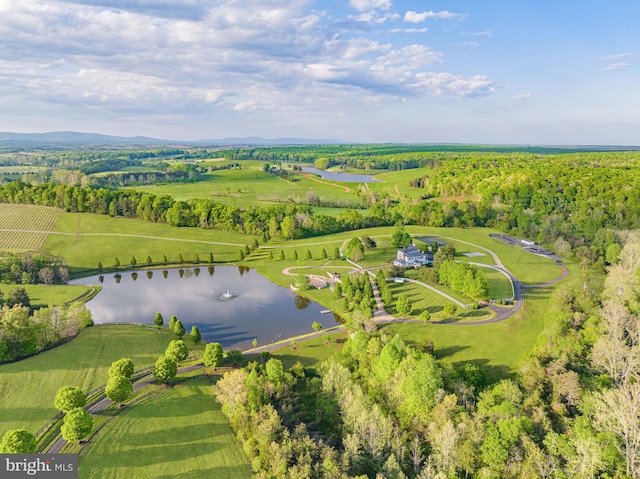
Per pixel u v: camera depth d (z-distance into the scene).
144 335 118.50
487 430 67.50
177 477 69.06
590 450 59.56
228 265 197.12
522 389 82.62
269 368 90.25
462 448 66.00
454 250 179.88
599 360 80.44
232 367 104.38
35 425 79.19
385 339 100.19
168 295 160.50
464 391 80.56
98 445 75.31
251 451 71.88
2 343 97.69
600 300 101.12
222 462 72.31
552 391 79.69
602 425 66.00
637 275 113.69
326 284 163.62
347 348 104.94
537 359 86.94
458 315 128.50
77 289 159.62
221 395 86.38
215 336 125.19
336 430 79.25
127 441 76.62
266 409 76.88
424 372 79.69
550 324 96.19
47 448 74.00
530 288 149.25
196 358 108.81
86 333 116.88
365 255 192.12
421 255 177.38
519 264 174.62
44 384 91.56
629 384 74.25
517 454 63.97
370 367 95.75
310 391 92.31
